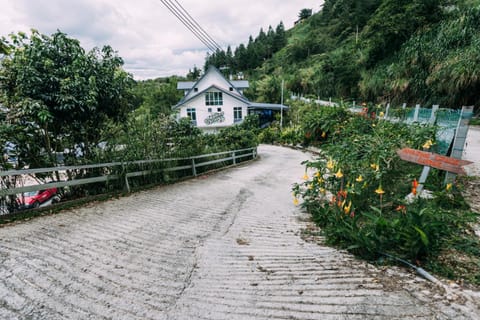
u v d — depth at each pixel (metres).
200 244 2.91
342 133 7.95
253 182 7.17
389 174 3.63
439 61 13.26
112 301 1.78
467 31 12.70
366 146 3.93
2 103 4.18
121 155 5.41
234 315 1.60
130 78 5.82
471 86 11.46
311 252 2.64
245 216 4.10
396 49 20.16
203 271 2.27
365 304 1.57
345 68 25.33
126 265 2.33
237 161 12.20
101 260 2.40
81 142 5.32
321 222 3.47
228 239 3.09
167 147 7.21
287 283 1.99
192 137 9.43
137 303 1.76
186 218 3.90
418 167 4.26
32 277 2.03
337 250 2.63
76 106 4.54
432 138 4.66
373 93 18.92
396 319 1.39
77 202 4.36
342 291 1.78
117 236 3.03
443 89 12.84
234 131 13.74
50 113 4.24
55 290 1.88
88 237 2.94
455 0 18.47
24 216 3.56
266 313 1.60
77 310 1.67
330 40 47.03
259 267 2.33
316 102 26.05
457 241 2.27
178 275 2.19
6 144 3.90
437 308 1.44
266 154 15.54
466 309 1.41
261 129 24.12
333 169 3.78
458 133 3.95
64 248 2.61
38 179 4.66
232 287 1.98
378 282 1.85
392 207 3.21
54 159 4.71
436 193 3.19
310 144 14.62
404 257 2.14
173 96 39.00
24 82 3.99
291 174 8.30
